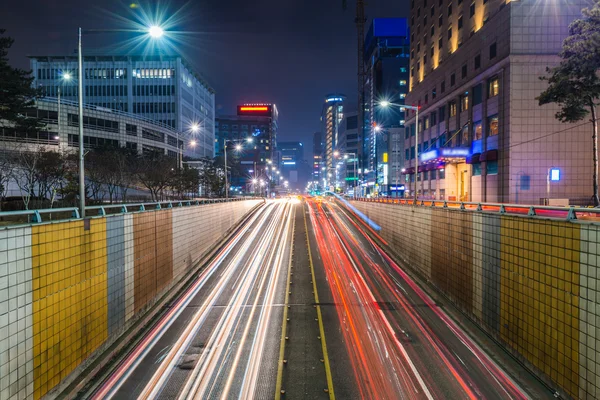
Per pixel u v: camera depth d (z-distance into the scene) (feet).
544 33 110.22
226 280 67.97
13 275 24.67
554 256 29.58
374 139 386.32
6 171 101.14
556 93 77.25
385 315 50.19
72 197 105.60
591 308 25.26
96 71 315.17
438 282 59.67
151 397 31.01
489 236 41.47
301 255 88.28
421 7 204.44
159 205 59.72
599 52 68.49
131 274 45.55
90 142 201.26
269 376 34.65
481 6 138.62
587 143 110.11
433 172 180.24
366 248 96.37
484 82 127.85
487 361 36.68
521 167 111.04
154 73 317.42
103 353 37.63
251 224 135.85
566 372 27.99
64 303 30.89
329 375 34.76
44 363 27.94
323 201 252.01
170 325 47.26
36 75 309.63
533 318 32.60
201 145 377.30
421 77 204.23
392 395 31.22
